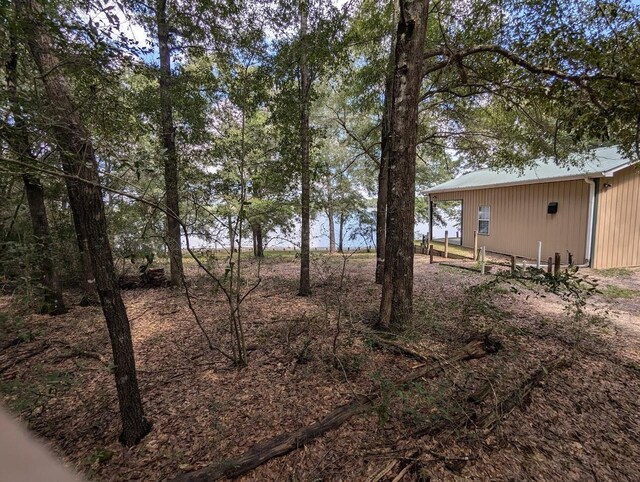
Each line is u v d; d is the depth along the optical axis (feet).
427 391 8.46
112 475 6.55
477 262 30.53
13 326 10.82
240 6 15.88
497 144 22.02
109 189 6.33
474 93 18.38
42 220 15.06
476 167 28.35
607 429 7.54
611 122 9.52
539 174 30.94
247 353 11.82
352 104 26.86
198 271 26.14
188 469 6.65
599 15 10.93
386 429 7.52
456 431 7.20
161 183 16.60
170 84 17.98
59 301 17.01
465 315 12.85
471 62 16.60
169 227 14.89
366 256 40.93
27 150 5.89
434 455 6.67
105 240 7.00
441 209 58.75
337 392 9.13
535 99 15.85
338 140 43.60
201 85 18.67
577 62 11.27
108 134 7.57
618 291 20.08
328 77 20.07
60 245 18.62
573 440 7.20
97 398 9.29
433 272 27.25
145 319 16.34
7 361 11.79
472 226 40.24
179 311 17.46
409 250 12.35
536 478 6.18
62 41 5.78
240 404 8.79
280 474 6.45
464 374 9.58
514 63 14.24
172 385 9.91
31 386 7.14
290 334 12.96
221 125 19.45
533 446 7.00
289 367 10.61
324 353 11.23
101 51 6.11
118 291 7.27
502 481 6.11
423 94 20.57
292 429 7.73
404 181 12.10
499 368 9.66
